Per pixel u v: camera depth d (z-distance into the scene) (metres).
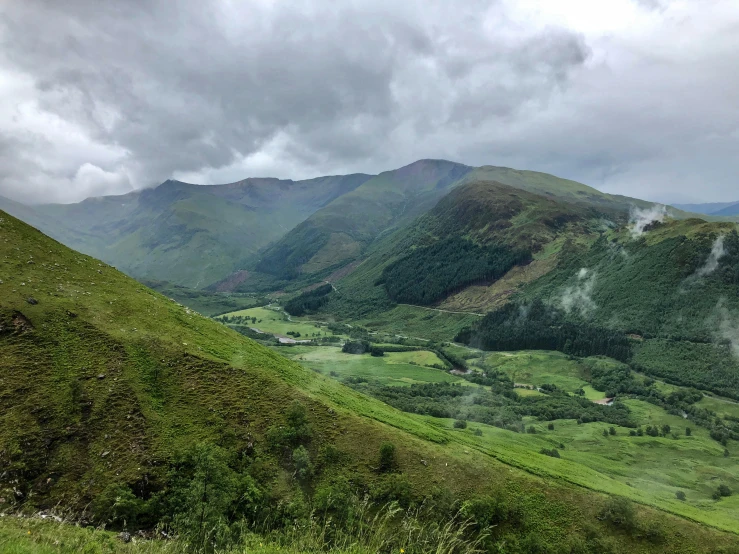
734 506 100.00
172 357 65.12
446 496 56.94
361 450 62.09
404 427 73.69
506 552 53.38
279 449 57.94
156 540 41.53
